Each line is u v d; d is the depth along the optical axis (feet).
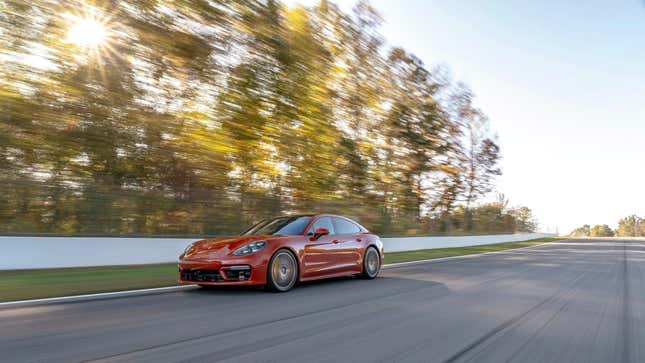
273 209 46.88
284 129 48.65
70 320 13.50
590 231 363.56
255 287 20.97
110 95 37.45
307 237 21.53
